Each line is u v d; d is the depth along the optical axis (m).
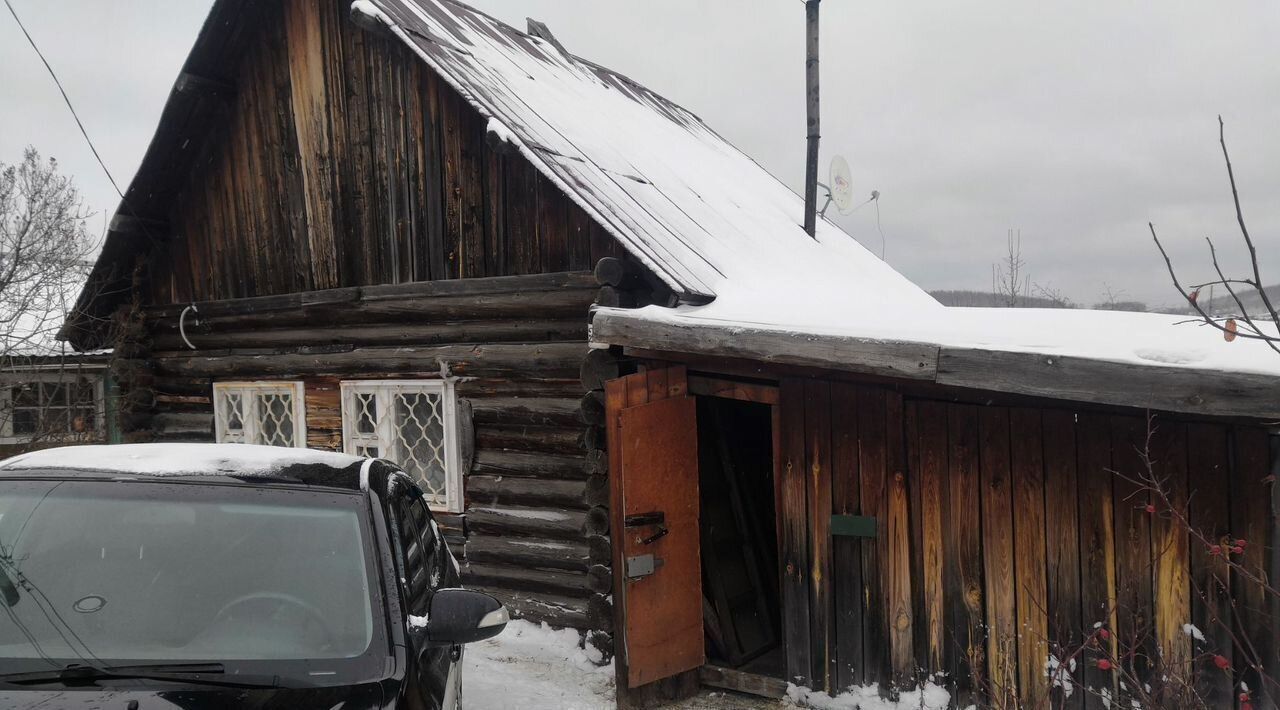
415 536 3.62
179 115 8.26
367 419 7.75
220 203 8.64
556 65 11.34
